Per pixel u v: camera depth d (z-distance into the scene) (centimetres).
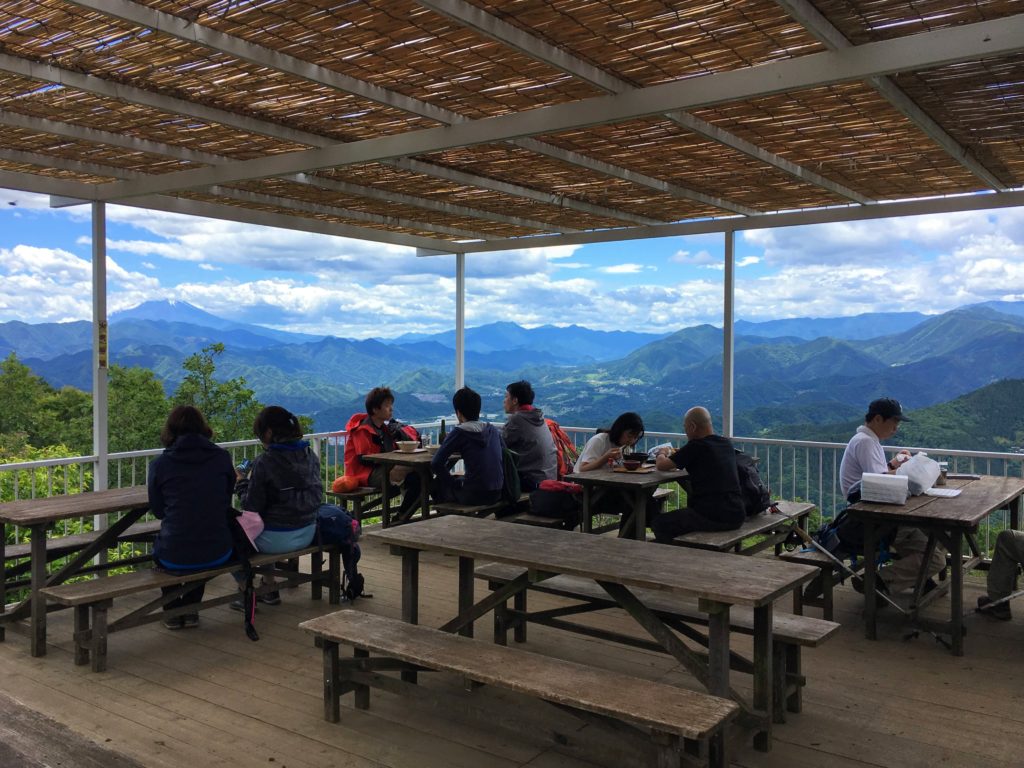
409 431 690
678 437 755
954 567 402
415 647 296
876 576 441
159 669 387
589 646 416
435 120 442
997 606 461
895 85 389
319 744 304
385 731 316
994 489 486
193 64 377
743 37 340
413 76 392
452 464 649
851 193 622
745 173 561
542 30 335
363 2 312
